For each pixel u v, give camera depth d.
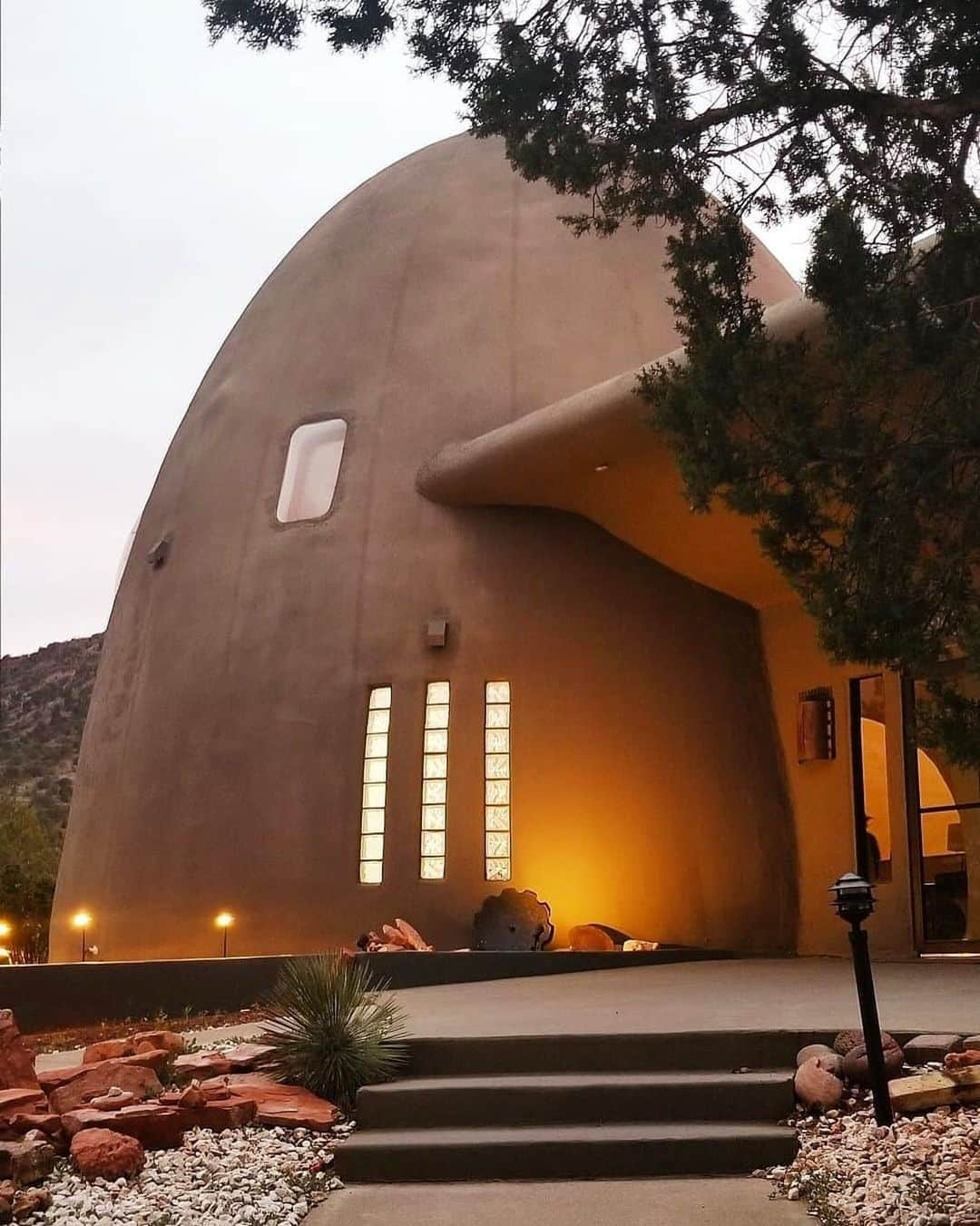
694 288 8.70
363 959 12.35
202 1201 5.77
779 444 7.97
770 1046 7.49
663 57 8.48
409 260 18.27
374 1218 5.79
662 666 16.41
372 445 17.08
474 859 15.19
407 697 15.80
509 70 8.51
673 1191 6.12
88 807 18.09
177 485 18.78
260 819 15.86
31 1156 5.87
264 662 16.48
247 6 8.69
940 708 7.38
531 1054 7.57
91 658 90.81
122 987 10.52
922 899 14.59
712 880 15.88
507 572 16.23
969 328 7.78
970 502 7.68
